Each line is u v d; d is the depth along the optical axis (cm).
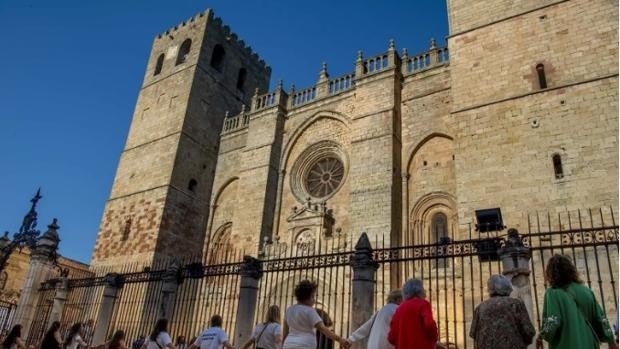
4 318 2114
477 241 1041
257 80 4375
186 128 3378
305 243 2477
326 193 2795
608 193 1474
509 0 2052
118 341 1064
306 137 3066
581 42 1772
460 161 1825
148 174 3325
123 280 1744
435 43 2677
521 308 562
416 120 2525
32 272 2055
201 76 3650
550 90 1745
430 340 601
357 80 2784
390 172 2347
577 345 493
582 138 1599
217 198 3381
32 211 2166
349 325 1093
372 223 2270
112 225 3303
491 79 1919
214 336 984
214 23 3953
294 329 751
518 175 1664
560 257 573
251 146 3184
